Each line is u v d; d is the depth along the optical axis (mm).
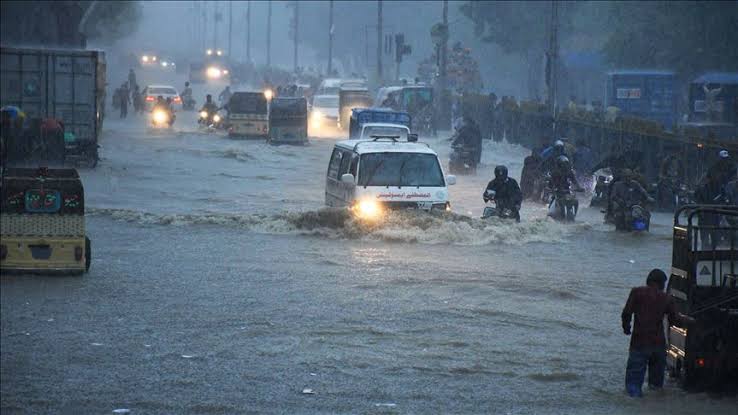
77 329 29688
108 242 44750
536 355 27781
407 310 32719
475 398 23969
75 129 77062
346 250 43594
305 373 25719
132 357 26906
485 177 78562
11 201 36844
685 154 60688
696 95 92125
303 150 98250
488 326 30906
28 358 26594
